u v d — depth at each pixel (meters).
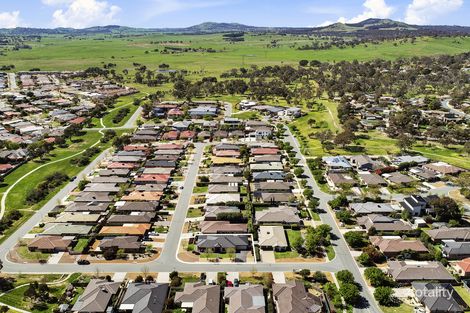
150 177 177.12
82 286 108.44
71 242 127.38
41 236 129.50
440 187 171.12
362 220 139.88
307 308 96.81
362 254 118.06
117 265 117.81
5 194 168.12
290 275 113.00
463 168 189.75
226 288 104.94
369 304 101.62
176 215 147.12
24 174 189.62
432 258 119.94
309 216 146.50
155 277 112.12
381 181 172.50
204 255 122.38
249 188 170.50
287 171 188.88
